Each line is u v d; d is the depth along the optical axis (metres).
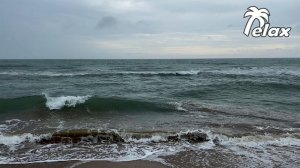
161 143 7.87
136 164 6.34
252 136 8.30
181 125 9.75
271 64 67.38
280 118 10.95
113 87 20.31
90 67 49.56
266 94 17.45
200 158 6.80
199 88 19.20
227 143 7.87
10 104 12.60
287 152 7.26
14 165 6.19
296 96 16.81
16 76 28.45
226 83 21.58
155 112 12.02
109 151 7.22
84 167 6.14
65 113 11.69
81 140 7.95
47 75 29.45
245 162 6.59
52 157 6.74
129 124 9.91
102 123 10.06
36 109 12.14
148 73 31.80
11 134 8.28
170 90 18.52
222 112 11.95
